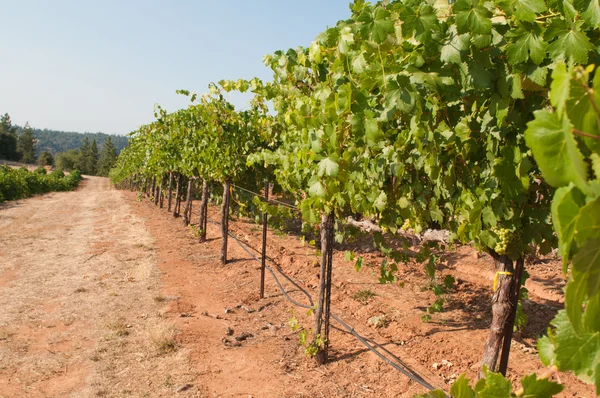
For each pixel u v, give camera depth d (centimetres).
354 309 677
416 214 459
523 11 185
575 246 61
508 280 294
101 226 1552
